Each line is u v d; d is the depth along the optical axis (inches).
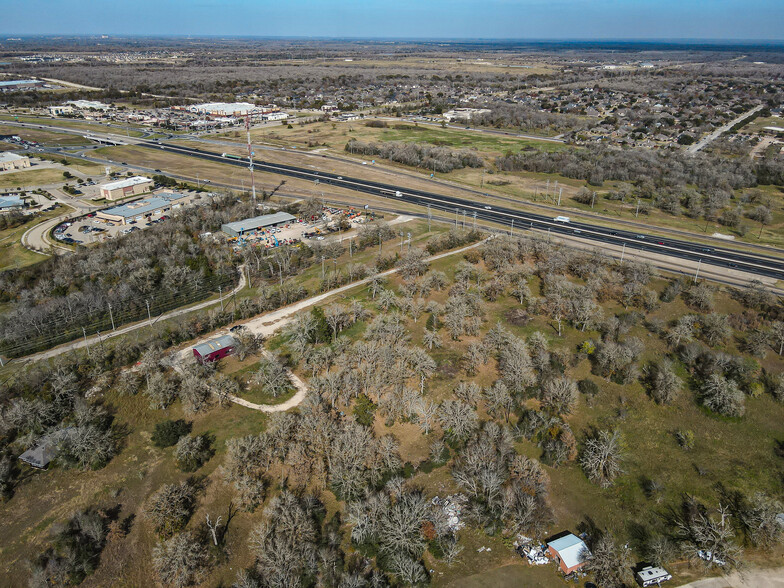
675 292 4488.2
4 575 2285.9
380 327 3853.3
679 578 2331.4
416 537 2422.5
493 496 2591.0
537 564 2373.3
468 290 4552.2
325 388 3270.2
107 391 3344.0
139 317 4234.7
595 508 2682.1
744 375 3501.5
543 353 3656.5
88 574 2300.7
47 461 2795.3
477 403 3316.9
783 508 2613.2
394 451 2847.0
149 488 2704.2
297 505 2479.1
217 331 4025.6
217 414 3181.6
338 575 2292.1
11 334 3887.8
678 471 2910.9
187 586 2262.6
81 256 5265.8
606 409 3339.1
